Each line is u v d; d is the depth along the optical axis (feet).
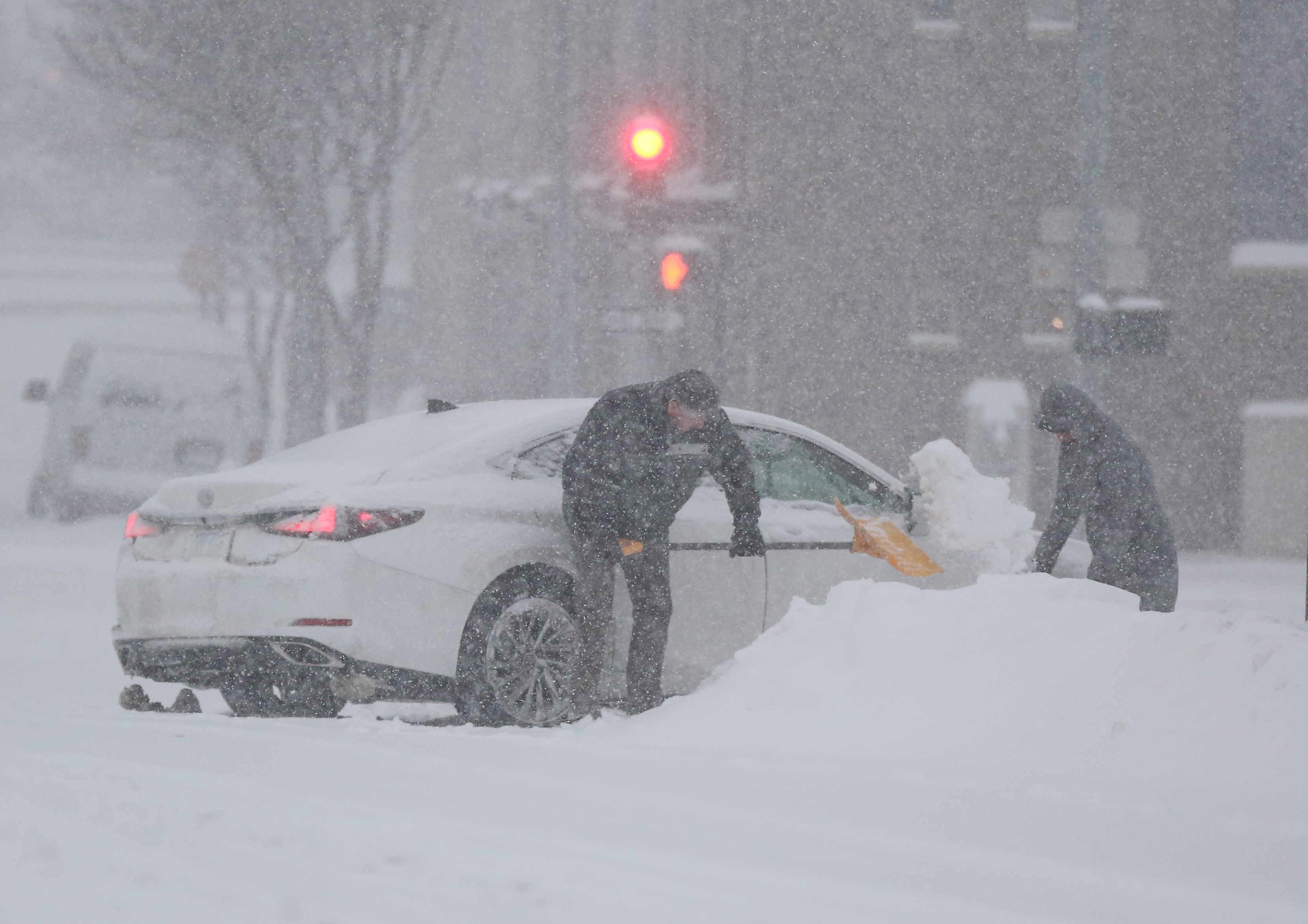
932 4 285.84
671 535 86.69
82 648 125.90
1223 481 269.64
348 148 304.30
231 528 78.13
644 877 42.34
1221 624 66.39
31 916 36.58
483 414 89.15
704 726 71.67
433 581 77.56
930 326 285.64
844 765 61.36
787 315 288.30
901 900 41.14
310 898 38.70
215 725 70.79
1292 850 47.47
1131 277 273.75
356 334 313.73
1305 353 271.49
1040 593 73.61
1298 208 286.87
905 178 285.02
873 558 92.84
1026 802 53.93
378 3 297.33
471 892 39.99
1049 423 93.91
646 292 292.81
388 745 64.90
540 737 69.31
